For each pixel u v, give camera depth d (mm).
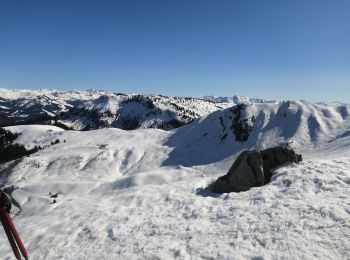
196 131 137250
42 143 161625
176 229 18266
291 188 21938
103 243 18266
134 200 26828
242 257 13586
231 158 109938
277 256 13141
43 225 23875
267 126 124500
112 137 150750
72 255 17438
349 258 12266
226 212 19766
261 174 26281
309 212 16766
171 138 138875
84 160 118438
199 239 16234
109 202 27906
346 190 19578
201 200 23781
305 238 14133
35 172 110812
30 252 19156
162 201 25297
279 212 17672
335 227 14648
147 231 18750
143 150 125938
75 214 25375
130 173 109188
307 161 29250
